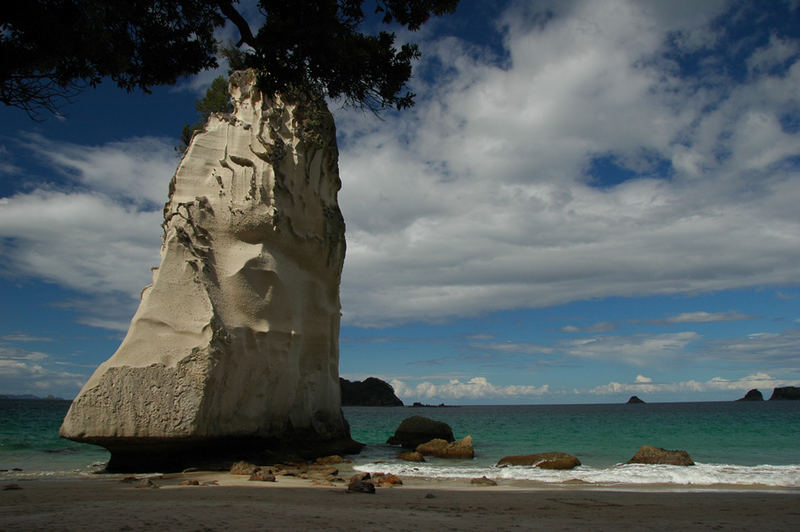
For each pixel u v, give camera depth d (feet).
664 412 355.77
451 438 97.50
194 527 17.94
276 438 65.36
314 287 74.95
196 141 67.36
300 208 71.61
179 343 54.70
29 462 62.90
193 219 62.13
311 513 23.20
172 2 32.22
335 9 32.04
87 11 26.27
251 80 71.56
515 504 31.17
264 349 62.85
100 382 52.03
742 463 65.57
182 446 53.06
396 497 33.63
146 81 33.71
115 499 28.68
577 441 106.01
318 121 74.54
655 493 38.91
